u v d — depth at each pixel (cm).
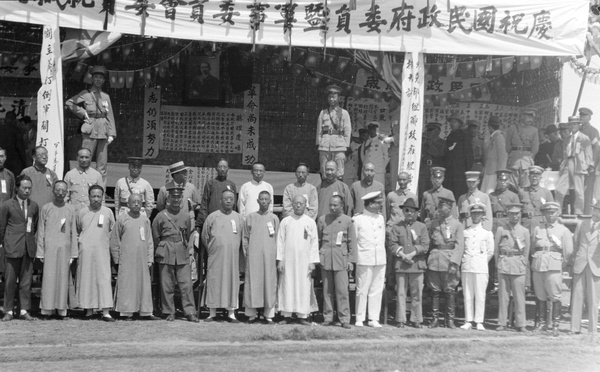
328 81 1748
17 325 1164
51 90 1320
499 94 1811
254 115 1766
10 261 1205
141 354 987
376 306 1270
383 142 1534
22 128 1652
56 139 1320
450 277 1269
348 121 1424
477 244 1281
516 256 1270
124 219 1243
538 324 1298
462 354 1041
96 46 1356
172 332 1138
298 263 1247
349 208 1343
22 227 1212
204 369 916
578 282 1272
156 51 1708
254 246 1256
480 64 1594
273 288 1249
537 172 1405
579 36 1401
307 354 1013
